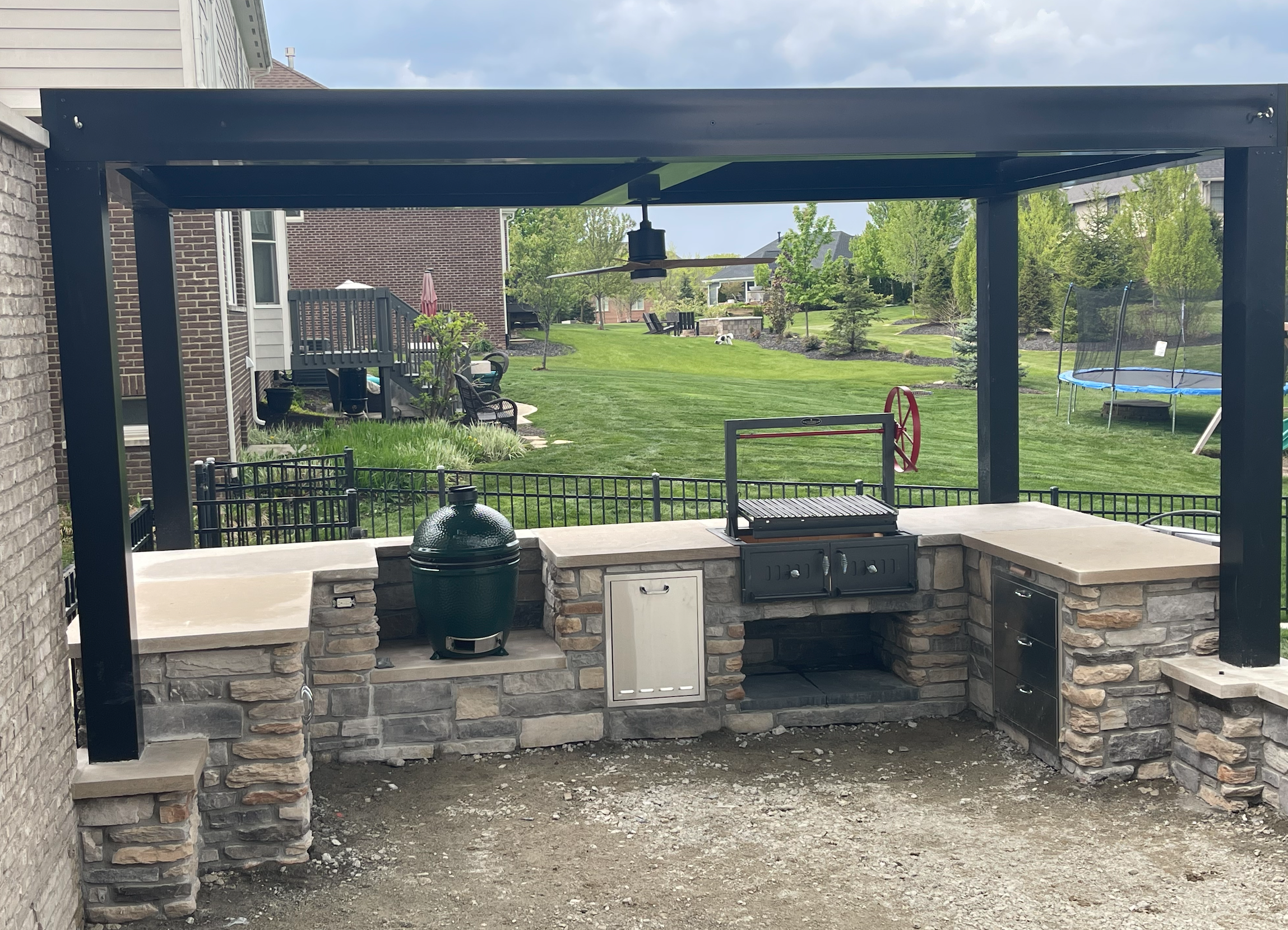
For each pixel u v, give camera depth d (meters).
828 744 6.68
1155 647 5.95
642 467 16.64
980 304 8.11
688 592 6.69
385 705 6.38
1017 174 7.75
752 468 16.92
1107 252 33.91
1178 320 23.20
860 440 19.45
